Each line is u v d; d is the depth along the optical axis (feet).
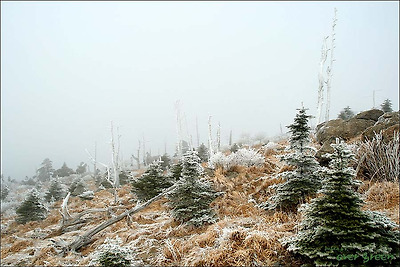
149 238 28.30
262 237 20.21
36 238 40.11
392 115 33.94
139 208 37.14
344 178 16.71
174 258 22.49
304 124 26.81
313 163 25.43
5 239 43.24
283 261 18.19
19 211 51.96
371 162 28.63
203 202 30.37
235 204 31.12
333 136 40.93
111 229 35.12
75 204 60.03
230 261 19.44
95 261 20.70
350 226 15.62
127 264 21.02
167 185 44.96
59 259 29.84
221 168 39.88
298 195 25.39
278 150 49.67
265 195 31.78
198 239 23.73
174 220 31.04
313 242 16.94
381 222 16.01
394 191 23.67
